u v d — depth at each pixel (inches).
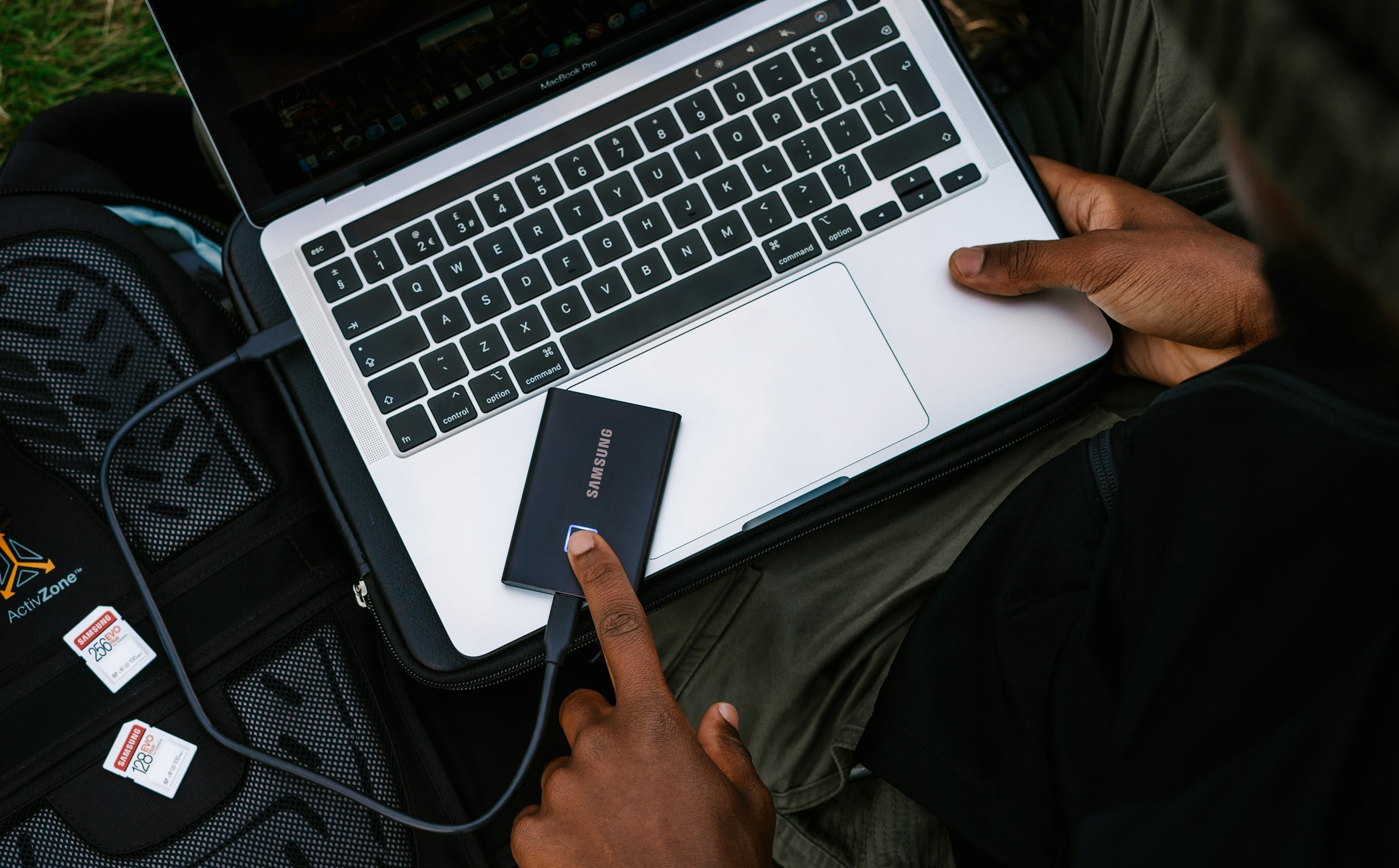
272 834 26.3
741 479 26.4
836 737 29.2
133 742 25.9
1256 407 13.7
